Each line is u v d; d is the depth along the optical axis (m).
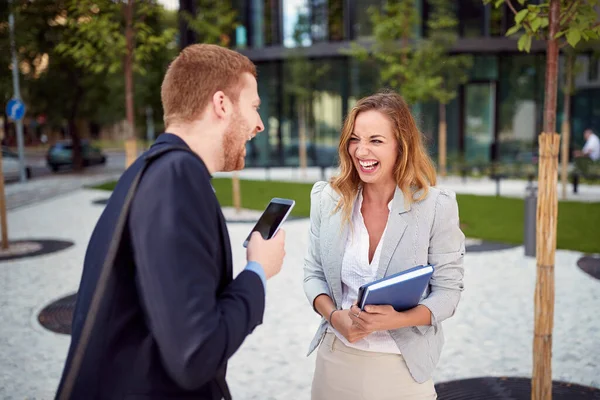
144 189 1.42
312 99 24.34
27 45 17.05
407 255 2.20
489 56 22.42
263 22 24.25
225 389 1.61
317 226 2.44
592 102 22.44
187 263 1.35
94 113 26.47
